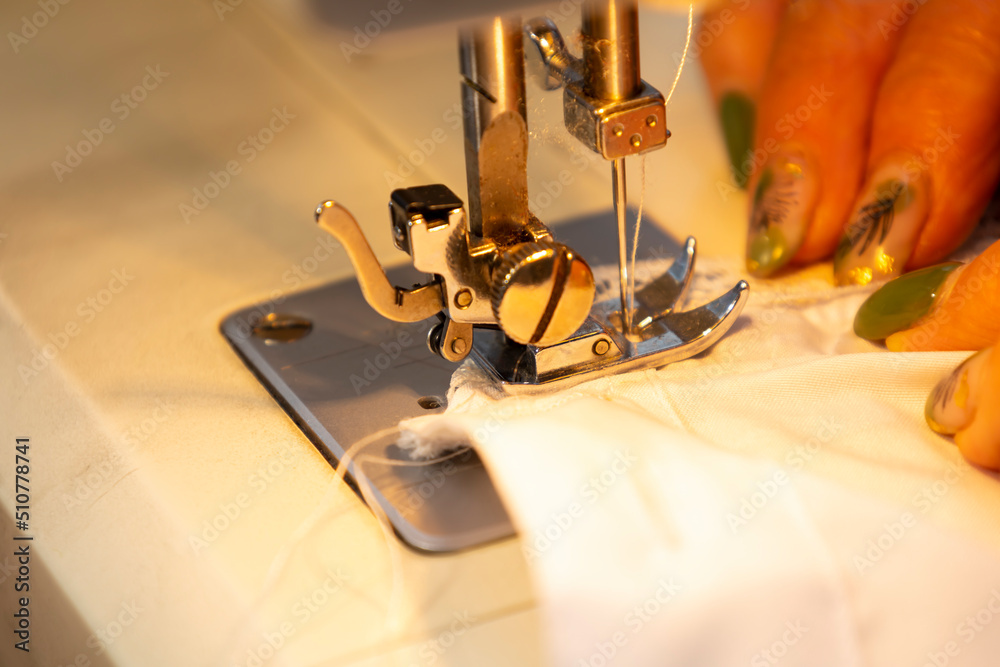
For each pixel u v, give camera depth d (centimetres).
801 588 23
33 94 35
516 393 25
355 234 24
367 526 24
